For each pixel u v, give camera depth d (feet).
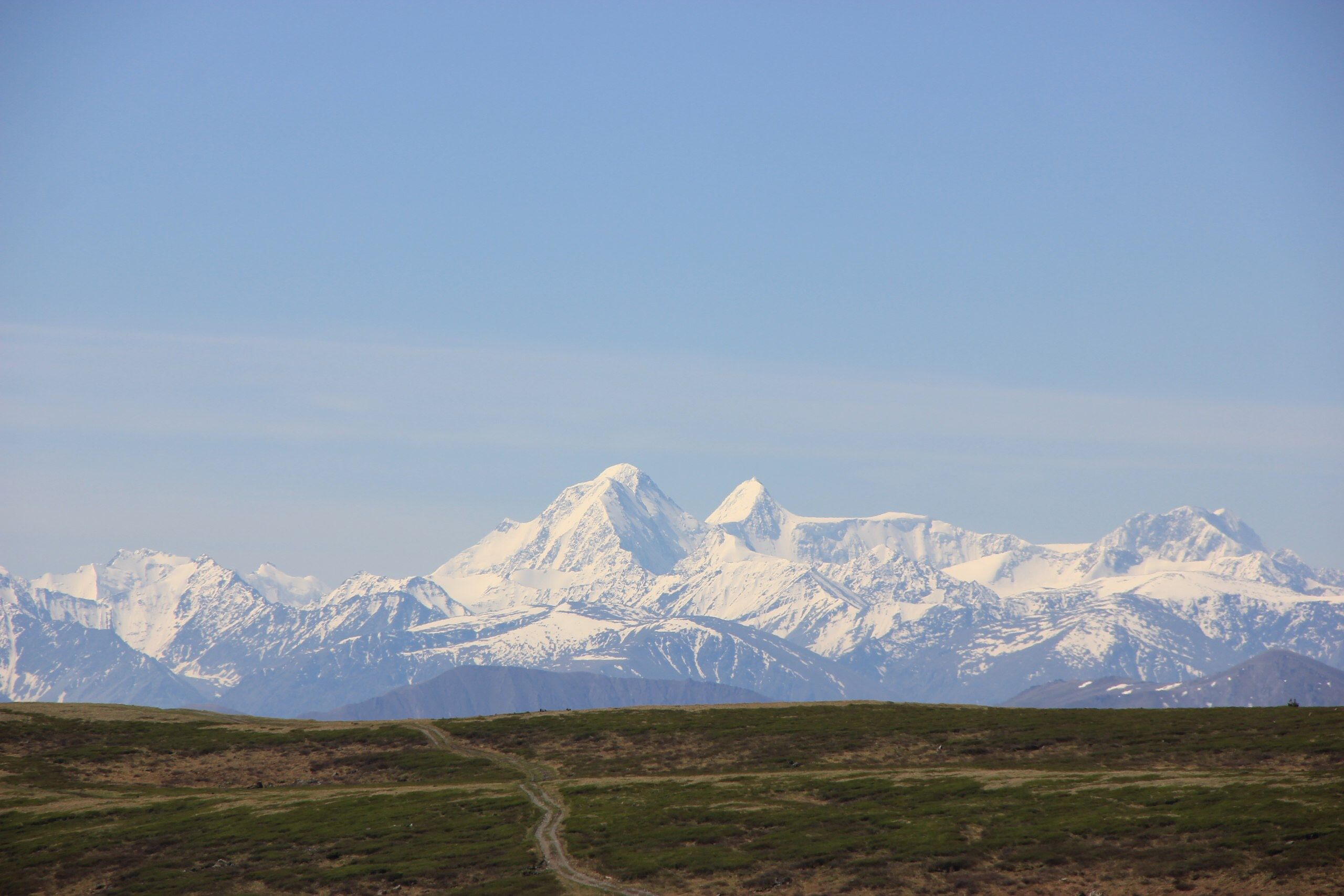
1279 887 608.19
